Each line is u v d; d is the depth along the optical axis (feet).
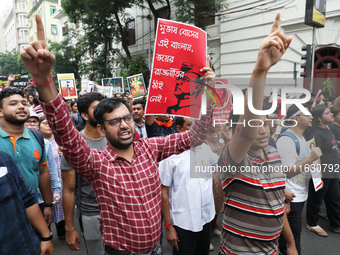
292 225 7.48
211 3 30.83
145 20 44.19
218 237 10.59
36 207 5.66
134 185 5.09
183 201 6.79
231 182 5.11
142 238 4.95
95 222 7.09
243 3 30.12
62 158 6.78
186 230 6.79
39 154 7.57
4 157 5.02
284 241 7.71
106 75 44.09
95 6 35.50
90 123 7.31
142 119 12.50
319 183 6.99
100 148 7.47
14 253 4.59
